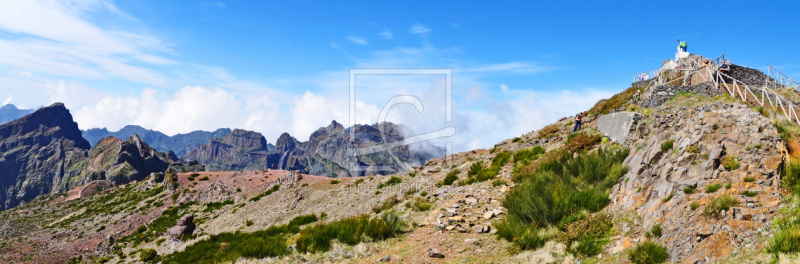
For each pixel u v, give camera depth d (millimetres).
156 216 65875
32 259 60031
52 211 95312
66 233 71625
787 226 7219
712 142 10633
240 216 48969
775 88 30984
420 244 13148
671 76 35750
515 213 13867
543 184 15734
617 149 18578
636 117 21703
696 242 8242
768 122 10508
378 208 23391
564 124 38656
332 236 14969
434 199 20078
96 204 91875
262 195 56812
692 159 10648
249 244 16312
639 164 13281
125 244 55969
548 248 10836
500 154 28016
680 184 10125
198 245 31500
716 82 29312
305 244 14805
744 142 10109
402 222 16031
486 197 18219
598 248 10203
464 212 16406
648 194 11352
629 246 9562
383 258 11961
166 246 44969
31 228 81000
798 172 8648
